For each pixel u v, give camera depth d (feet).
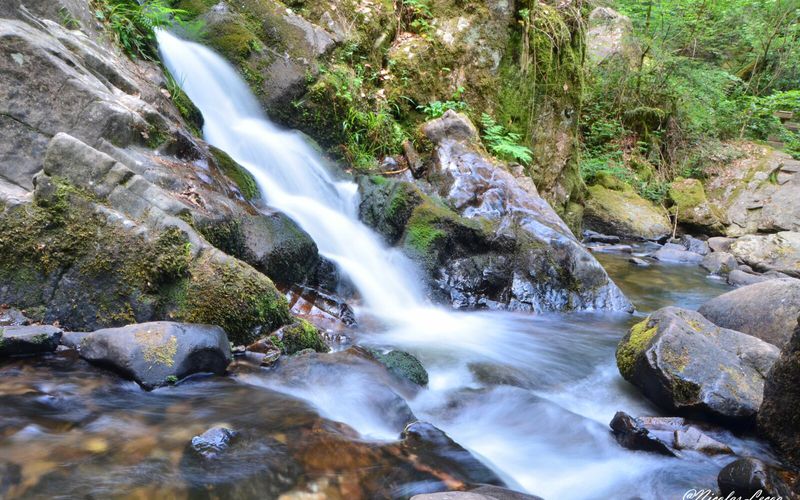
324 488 7.41
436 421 11.48
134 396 9.36
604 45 46.96
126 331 10.14
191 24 22.85
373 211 20.84
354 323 15.87
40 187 11.58
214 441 7.96
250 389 10.11
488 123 28.09
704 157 46.96
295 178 21.04
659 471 10.30
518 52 29.99
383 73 26.94
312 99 23.57
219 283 11.78
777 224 41.39
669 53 46.85
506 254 20.65
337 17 26.05
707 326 13.92
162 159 14.58
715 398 11.78
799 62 56.75
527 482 9.73
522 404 12.45
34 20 14.65
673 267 31.73
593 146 45.62
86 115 13.41
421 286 19.39
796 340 10.51
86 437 7.89
